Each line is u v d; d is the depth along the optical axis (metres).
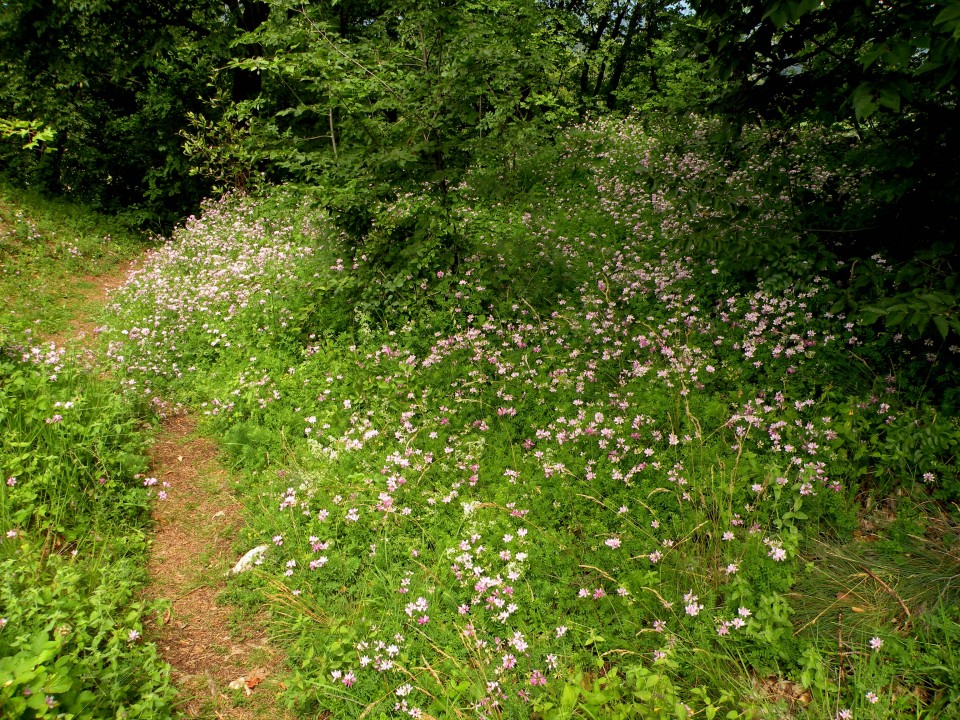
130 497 4.54
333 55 5.87
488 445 4.79
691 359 5.04
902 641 3.08
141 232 13.52
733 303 5.64
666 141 9.99
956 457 3.87
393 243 6.71
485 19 5.95
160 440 5.54
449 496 4.31
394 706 3.10
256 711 3.19
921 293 3.95
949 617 3.15
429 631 3.46
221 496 4.85
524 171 10.09
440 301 6.30
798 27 4.40
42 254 10.22
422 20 5.62
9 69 14.19
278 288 7.52
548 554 3.82
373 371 5.85
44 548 3.97
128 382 5.96
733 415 4.59
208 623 3.73
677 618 3.33
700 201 5.61
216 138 12.70
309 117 10.91
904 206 4.76
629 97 15.06
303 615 3.63
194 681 3.34
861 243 5.31
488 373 5.59
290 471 4.77
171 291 7.97
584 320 5.95
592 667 3.24
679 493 4.04
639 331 5.69
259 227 9.84
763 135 8.34
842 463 4.09
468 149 6.12
